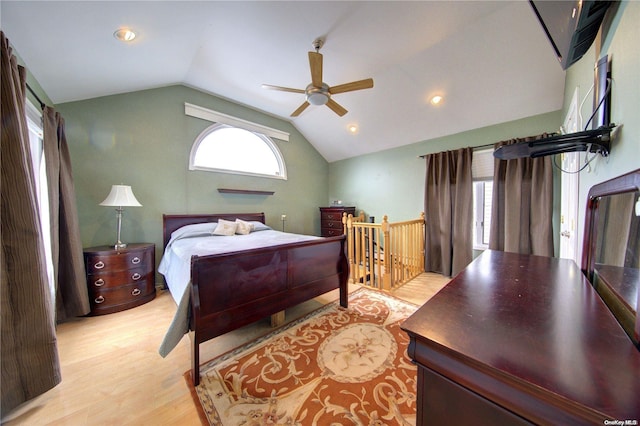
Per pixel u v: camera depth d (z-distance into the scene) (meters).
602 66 1.13
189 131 3.61
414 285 3.37
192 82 3.45
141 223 3.16
